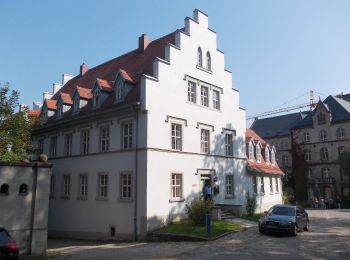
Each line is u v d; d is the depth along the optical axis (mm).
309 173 73750
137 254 18297
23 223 19391
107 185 28016
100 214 28016
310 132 75312
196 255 17047
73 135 32469
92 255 18844
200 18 31688
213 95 32406
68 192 31969
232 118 34156
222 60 33781
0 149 26828
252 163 38625
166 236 23266
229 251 17734
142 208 24969
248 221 28578
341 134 71625
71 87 44031
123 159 26969
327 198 67375
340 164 66500
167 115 27250
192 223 25328
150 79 26312
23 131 28422
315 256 16328
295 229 22438
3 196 18969
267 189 41688
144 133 25719
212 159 31031
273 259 15711
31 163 20047
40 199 20031
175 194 27266
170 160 26969
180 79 28844
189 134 29000
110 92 30609
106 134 29203
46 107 37281
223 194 31797
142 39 36094
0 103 27875
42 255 19344
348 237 21969
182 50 29359
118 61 39156
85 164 30344
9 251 13883
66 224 31109
